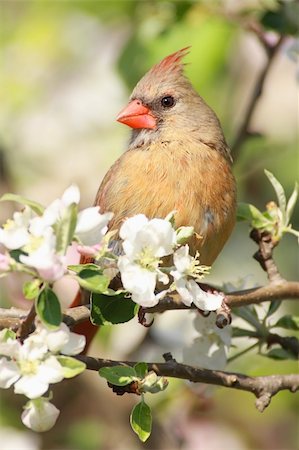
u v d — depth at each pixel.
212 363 7.79
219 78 12.23
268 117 12.94
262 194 12.52
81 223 5.75
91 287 5.75
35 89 13.37
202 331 7.82
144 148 8.44
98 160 12.85
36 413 5.81
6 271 5.63
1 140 13.07
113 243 7.88
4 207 11.43
